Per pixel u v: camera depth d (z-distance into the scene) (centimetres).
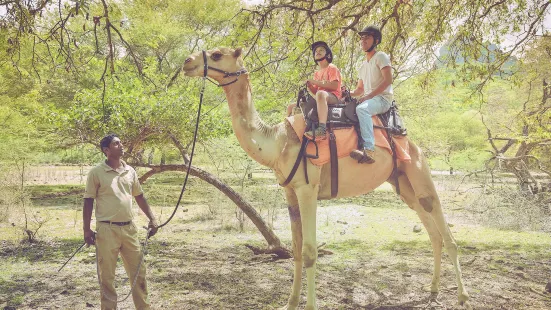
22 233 951
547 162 1739
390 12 800
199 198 1512
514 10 804
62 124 1000
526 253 797
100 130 988
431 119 2888
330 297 562
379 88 518
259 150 485
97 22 605
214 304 533
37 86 1628
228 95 488
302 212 486
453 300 550
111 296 451
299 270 510
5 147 1468
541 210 1142
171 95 1091
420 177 546
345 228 1073
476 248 840
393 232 1024
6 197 1157
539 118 1289
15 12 601
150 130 1027
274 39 829
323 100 489
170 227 1078
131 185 473
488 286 600
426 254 802
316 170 488
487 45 859
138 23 2120
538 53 1151
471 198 1406
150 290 586
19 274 665
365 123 499
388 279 640
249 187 1380
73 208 1367
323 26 827
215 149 1362
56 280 634
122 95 997
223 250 836
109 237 446
